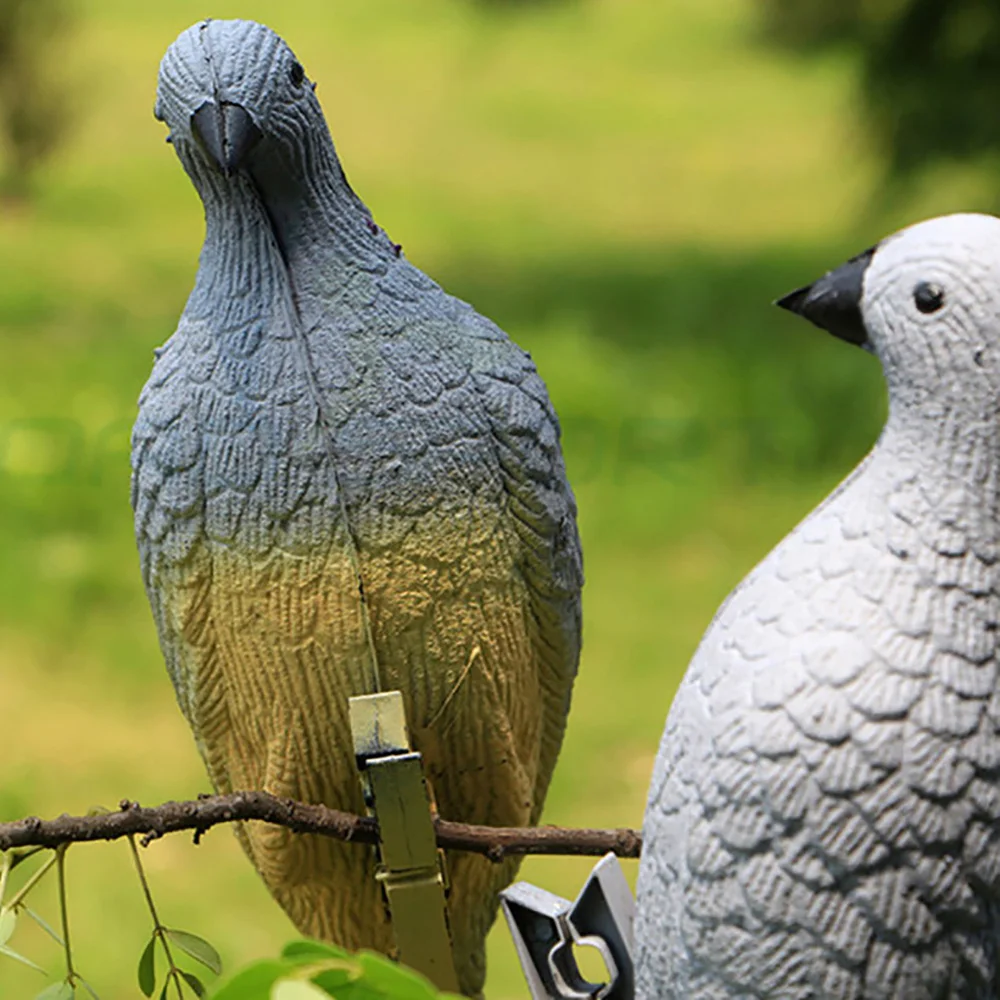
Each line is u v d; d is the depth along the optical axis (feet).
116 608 30.83
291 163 8.34
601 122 73.97
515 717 9.36
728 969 6.03
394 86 79.56
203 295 8.55
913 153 44.70
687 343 44.98
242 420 8.39
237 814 7.79
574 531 9.43
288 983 4.68
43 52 65.05
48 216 62.03
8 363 44.24
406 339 8.55
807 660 5.88
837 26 51.03
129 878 21.83
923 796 5.76
